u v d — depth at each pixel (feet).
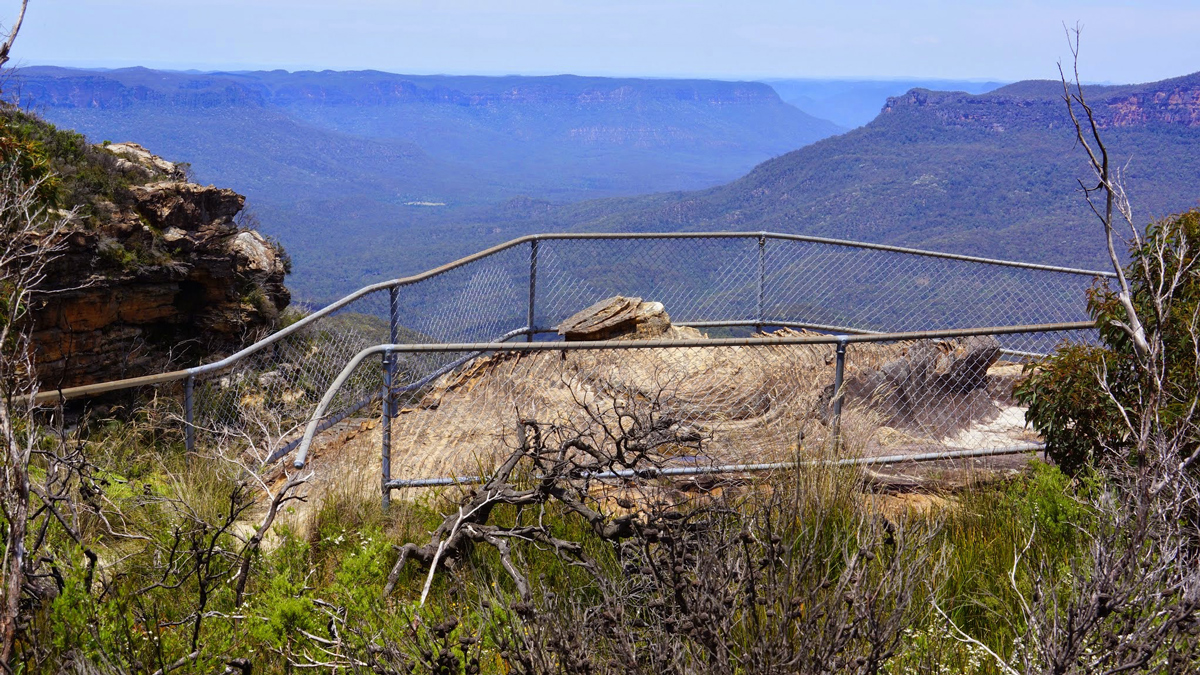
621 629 10.70
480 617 12.92
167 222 65.77
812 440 22.35
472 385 27.50
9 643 10.07
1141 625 10.19
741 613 11.07
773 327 38.40
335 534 18.20
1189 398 16.17
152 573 14.73
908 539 13.15
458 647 11.07
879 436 24.52
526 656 10.46
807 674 9.39
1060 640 10.61
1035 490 19.74
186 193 68.03
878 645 9.68
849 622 10.05
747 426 23.31
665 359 26.50
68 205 57.98
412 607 12.34
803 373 25.57
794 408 24.00
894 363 26.81
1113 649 10.08
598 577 13.11
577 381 25.53
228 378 26.13
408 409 28.40
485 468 21.94
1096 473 17.24
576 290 36.70
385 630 11.86
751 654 9.70
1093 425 18.56
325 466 23.17
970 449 24.08
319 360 30.12
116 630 11.15
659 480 20.89
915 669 11.78
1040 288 35.86
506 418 24.47
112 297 59.41
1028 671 10.66
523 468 20.34
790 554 11.16
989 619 14.92
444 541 16.75
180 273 64.54
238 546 16.53
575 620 11.30
